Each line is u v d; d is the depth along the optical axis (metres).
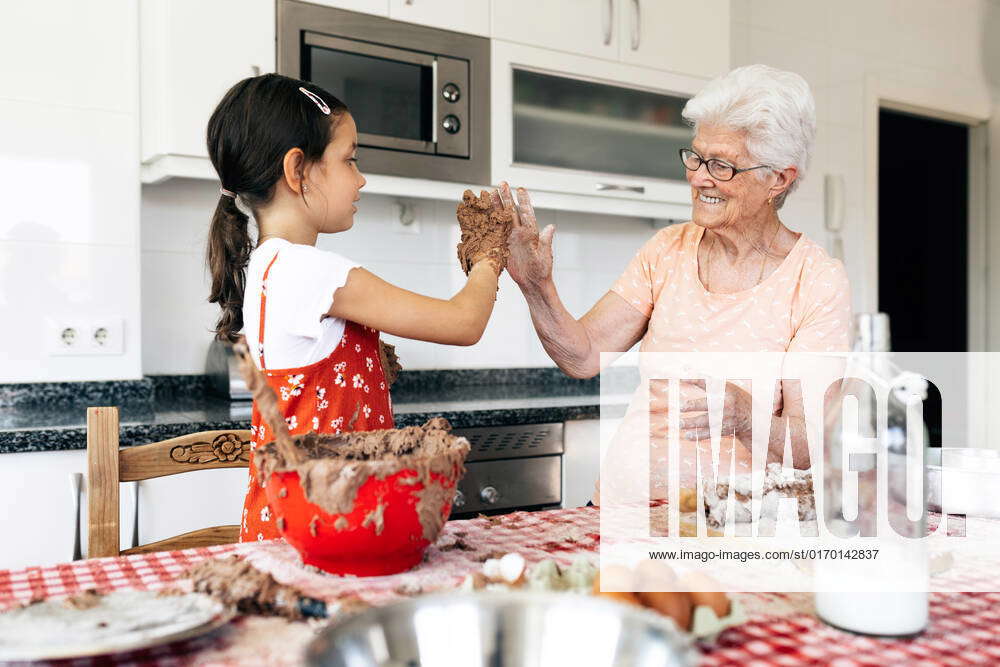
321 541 0.77
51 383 1.99
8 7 1.93
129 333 2.07
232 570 0.74
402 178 2.24
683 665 0.51
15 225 1.94
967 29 3.88
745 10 3.18
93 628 0.62
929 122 3.94
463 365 2.72
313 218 1.25
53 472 1.67
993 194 3.95
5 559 1.64
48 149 1.97
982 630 0.68
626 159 2.59
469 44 2.30
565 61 2.45
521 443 2.13
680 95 2.68
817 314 1.37
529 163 2.42
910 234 3.87
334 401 1.19
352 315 1.17
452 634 0.58
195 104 1.99
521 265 1.43
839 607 0.67
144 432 1.70
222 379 2.17
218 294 1.34
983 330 3.97
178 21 1.97
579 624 0.58
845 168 3.48
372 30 2.17
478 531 0.98
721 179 1.33
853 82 3.50
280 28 2.07
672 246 1.53
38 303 1.97
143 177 2.11
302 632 0.67
